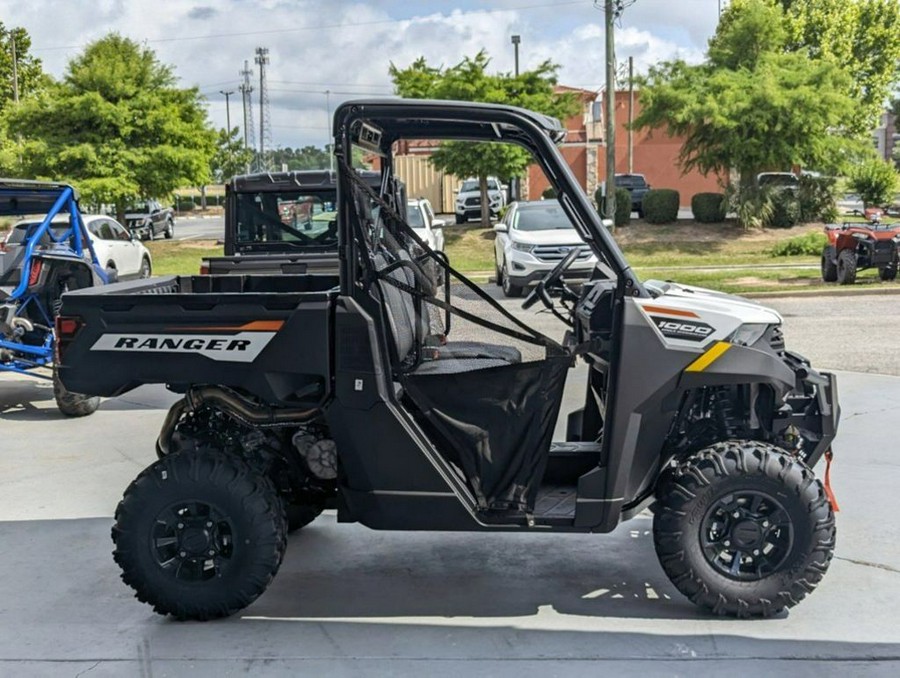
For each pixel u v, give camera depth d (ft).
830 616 14.79
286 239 37.09
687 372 14.11
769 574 14.38
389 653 13.83
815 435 15.49
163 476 14.57
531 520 14.43
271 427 15.64
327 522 19.81
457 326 16.29
